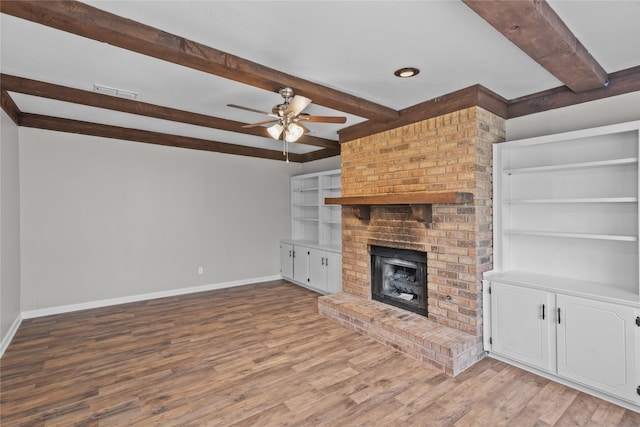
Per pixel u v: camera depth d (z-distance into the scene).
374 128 4.06
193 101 3.49
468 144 3.09
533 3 1.63
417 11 1.90
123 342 3.49
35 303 4.32
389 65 2.61
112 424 2.18
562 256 3.00
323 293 5.37
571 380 2.55
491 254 3.21
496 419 2.21
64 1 1.76
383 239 3.96
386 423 2.18
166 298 5.19
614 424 2.15
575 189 2.90
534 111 3.18
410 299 3.80
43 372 2.86
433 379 2.71
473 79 2.88
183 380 2.72
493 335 3.01
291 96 2.91
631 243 2.63
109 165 4.82
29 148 4.26
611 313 2.33
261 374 2.81
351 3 1.82
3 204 3.44
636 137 2.57
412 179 3.60
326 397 2.48
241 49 2.34
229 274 5.95
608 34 2.11
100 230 4.77
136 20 1.98
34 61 2.58
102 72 2.78
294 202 6.74
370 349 3.28
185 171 5.48
